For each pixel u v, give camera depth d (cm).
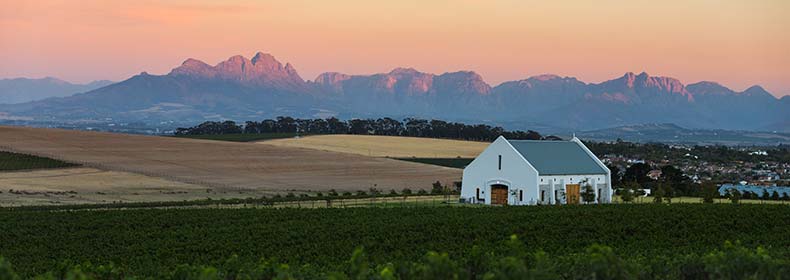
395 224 8450
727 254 4347
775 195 14812
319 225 8612
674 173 18900
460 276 3722
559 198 13100
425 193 14988
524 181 12988
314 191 15788
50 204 12094
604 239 7544
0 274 3597
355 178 18350
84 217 9475
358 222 8800
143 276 5753
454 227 8200
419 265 4006
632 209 9481
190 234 8175
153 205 11844
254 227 8575
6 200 12656
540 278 3881
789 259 5322
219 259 6744
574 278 4194
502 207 10569
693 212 9106
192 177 17438
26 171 17000
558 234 7825
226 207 11425
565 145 14025
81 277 3712
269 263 4669
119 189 15038
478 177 13575
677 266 4662
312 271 5150
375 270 4925
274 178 17875
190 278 4747
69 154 19888
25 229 8556
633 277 4022
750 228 8212
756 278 4006
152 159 19950
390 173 19462
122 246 7650
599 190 13738
